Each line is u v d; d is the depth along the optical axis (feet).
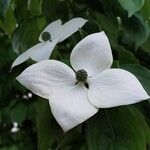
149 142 0.71
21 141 1.81
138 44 0.88
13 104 1.57
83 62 0.68
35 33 0.94
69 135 0.75
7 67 1.35
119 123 0.68
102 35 0.68
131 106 0.71
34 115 1.56
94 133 0.68
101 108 0.69
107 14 0.92
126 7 0.77
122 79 0.64
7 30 1.07
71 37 0.83
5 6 0.82
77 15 0.93
